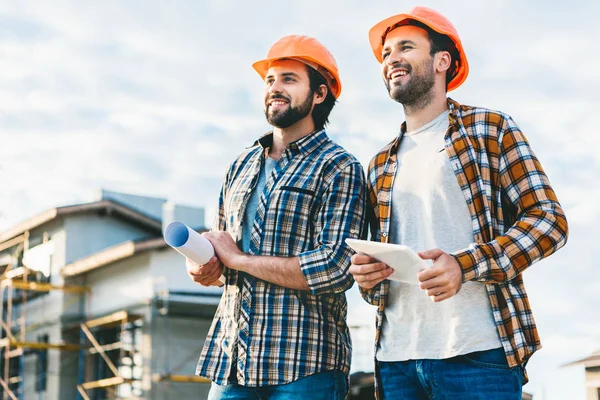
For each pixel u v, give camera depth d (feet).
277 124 10.62
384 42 9.90
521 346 8.47
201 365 10.25
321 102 10.89
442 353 8.64
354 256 8.42
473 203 8.81
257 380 9.68
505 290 8.61
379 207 9.50
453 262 8.06
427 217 9.05
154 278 63.87
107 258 66.18
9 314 70.69
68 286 70.28
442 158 9.10
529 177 8.68
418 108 9.45
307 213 10.11
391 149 9.57
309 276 9.62
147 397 61.62
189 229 9.81
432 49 9.43
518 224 8.44
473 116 9.13
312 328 9.83
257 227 10.15
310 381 9.71
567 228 8.55
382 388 9.25
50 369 70.49
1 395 73.26
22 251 77.51
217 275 10.09
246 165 10.90
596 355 29.53
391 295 9.17
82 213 74.84
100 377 67.41
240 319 9.93
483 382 8.48
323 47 10.91
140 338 64.08
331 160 10.28
